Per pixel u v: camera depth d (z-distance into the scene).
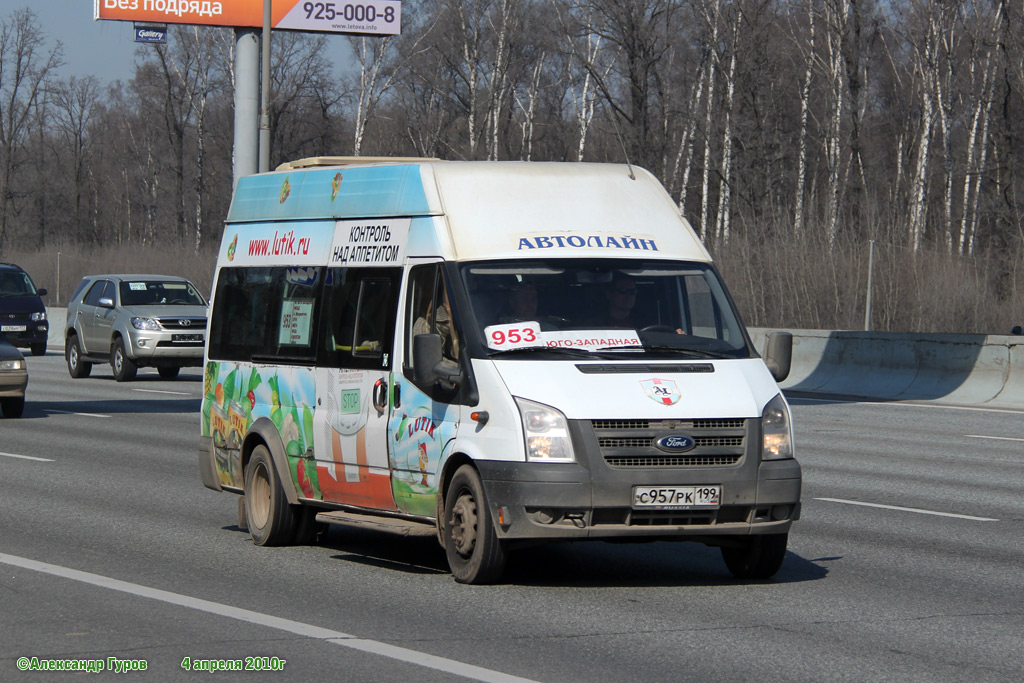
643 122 116.81
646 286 20.47
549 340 19.42
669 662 15.19
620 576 20.59
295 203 23.91
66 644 15.92
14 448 38.25
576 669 14.83
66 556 21.91
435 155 164.12
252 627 16.84
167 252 140.00
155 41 77.44
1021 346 52.97
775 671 14.84
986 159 133.50
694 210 138.62
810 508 28.20
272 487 23.14
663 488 18.33
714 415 18.67
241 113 75.12
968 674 14.82
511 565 21.50
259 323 24.36
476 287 19.83
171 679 14.42
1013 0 110.00
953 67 139.38
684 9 115.31
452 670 14.71
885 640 16.42
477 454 18.86
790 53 134.00
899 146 132.50
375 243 21.69
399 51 146.88
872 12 121.94
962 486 31.64
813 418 48.25
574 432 18.30
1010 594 19.42
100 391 59.72
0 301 88.56
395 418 20.66
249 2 75.06
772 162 118.12
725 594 19.23
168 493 29.69
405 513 20.69
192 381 66.25
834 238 77.25
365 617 17.47
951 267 72.81
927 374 56.09
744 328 20.62
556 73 160.38
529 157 156.00
